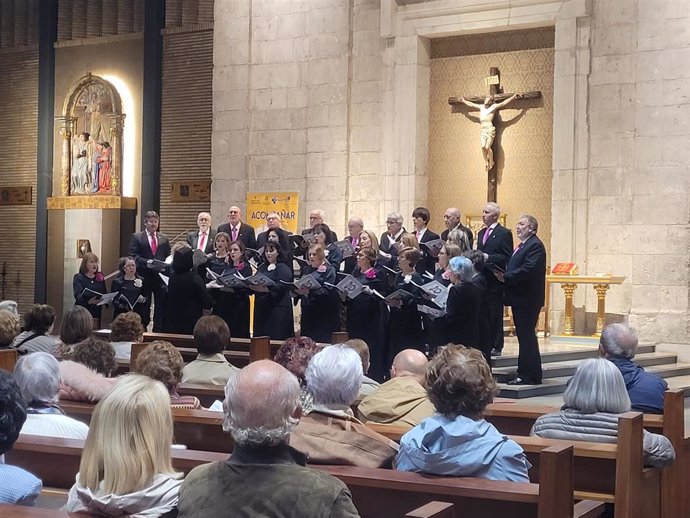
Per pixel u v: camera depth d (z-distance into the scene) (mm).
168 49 18547
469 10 15172
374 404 5395
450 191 15859
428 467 4176
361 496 4121
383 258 11172
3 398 3402
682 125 13555
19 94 20250
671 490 5645
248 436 3119
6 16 20438
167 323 11516
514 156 15336
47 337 8625
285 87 16719
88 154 19281
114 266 18719
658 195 13727
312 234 12250
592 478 5234
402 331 10531
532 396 10391
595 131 14227
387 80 15883
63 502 4469
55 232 19547
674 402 5785
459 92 15766
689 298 13492
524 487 3939
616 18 14047
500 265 11320
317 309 10969
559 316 14359
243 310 11773
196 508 3057
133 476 3352
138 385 3463
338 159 16219
